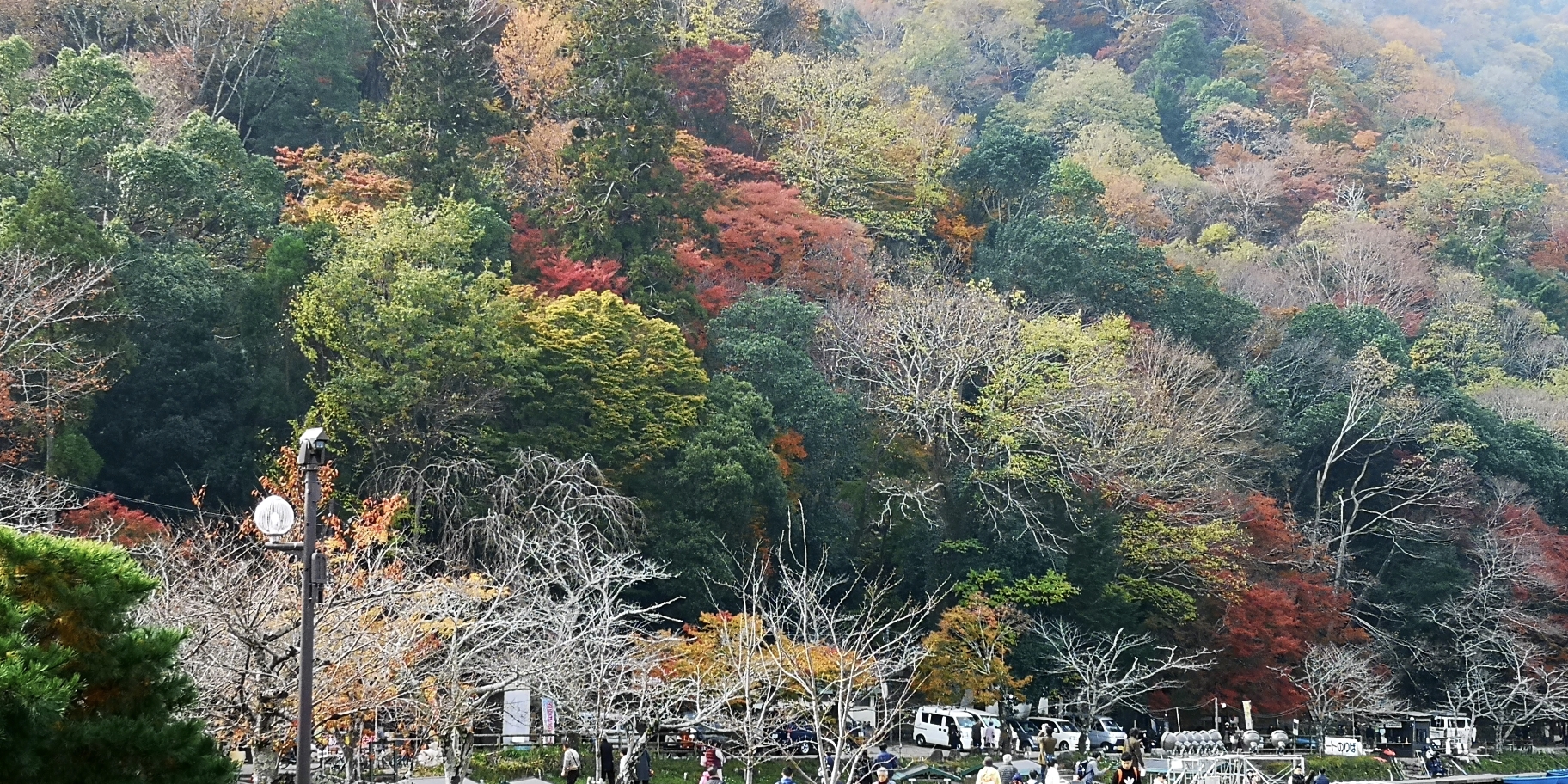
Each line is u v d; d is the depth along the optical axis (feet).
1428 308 355.15
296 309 184.14
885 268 270.46
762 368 218.18
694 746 148.25
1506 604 237.66
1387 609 241.55
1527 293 385.50
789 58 315.17
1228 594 210.59
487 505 164.86
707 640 139.03
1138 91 483.51
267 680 81.41
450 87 240.32
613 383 192.54
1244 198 402.72
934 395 218.59
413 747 112.68
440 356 176.55
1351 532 250.16
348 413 173.47
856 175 299.99
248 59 274.98
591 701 114.93
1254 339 294.87
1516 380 322.34
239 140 222.07
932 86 431.43
